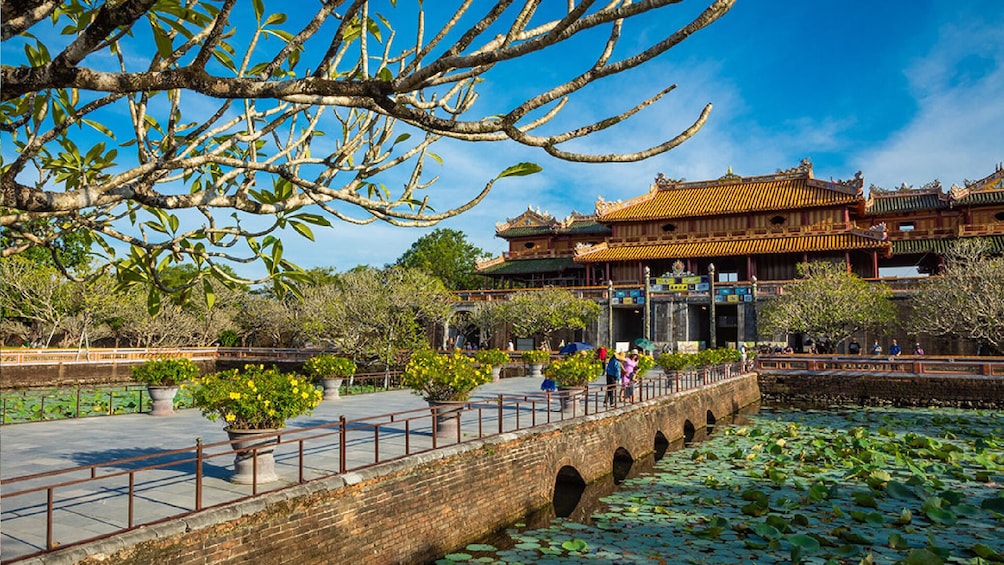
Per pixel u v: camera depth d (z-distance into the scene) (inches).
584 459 638.5
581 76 108.7
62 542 283.3
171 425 666.2
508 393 1005.2
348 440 539.8
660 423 843.4
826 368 1471.5
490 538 480.4
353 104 120.6
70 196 116.7
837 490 573.3
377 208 148.7
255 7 132.6
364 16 142.3
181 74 101.7
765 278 2164.1
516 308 1860.2
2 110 149.8
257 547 328.2
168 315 1899.6
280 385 390.9
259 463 384.2
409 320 1473.9
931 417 1128.8
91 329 1855.3
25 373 1546.5
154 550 286.2
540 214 2711.6
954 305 1368.1
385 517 402.6
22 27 101.5
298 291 166.4
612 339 2030.0
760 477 650.2
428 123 112.0
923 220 2197.3
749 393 1400.1
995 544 430.6
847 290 1533.0
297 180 139.6
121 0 96.6
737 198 2271.2
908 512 477.1
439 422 552.7
